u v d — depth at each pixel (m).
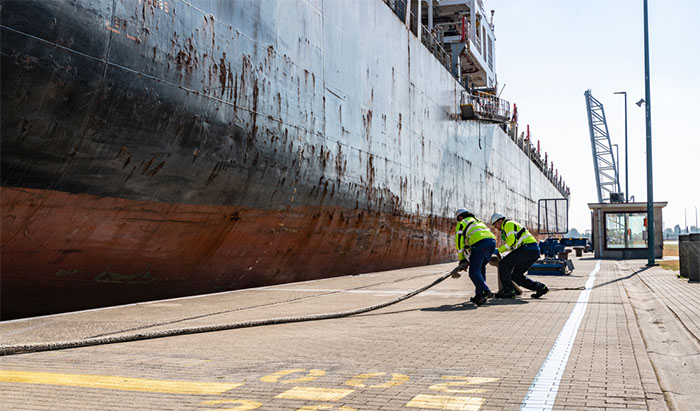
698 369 4.35
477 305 8.77
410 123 21.66
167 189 9.19
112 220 8.40
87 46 7.68
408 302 9.46
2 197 6.97
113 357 4.80
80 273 8.32
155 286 9.68
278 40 12.26
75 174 7.72
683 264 14.07
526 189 51.75
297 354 4.91
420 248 22.39
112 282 8.86
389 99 19.36
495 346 5.24
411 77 22.06
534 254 9.62
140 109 8.52
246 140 10.95
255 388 3.67
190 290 10.48
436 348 5.16
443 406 3.23
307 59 13.58
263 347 5.29
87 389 3.66
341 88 15.48
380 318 7.49
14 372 4.19
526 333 6.02
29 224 7.40
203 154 9.81
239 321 6.77
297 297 9.84
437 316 7.61
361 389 3.63
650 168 20.86
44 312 8.07
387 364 4.44
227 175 10.47
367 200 17.00
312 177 13.59
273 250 12.47
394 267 19.89
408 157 21.22
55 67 7.29
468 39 34.62
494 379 3.91
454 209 27.84
